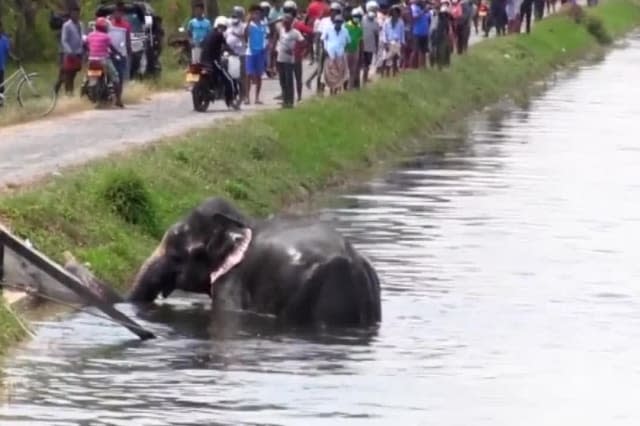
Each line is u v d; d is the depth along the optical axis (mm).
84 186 44656
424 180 60594
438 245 46625
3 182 44719
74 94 69938
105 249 40938
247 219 38281
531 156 68625
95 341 34031
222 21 67000
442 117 80438
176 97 72688
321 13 83188
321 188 57812
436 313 37594
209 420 28422
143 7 78000
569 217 52875
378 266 43094
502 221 51469
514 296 39906
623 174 63812
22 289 35781
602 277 42906
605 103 93562
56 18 78438
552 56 117312
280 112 64562
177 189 48219
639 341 35469
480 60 99062
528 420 29297
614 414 29844
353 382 31281
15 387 30188
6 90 69875
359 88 74375
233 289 37344
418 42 86438
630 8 172000
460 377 31938
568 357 33844
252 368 32062
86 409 28906
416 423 28750
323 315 35812
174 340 34438
